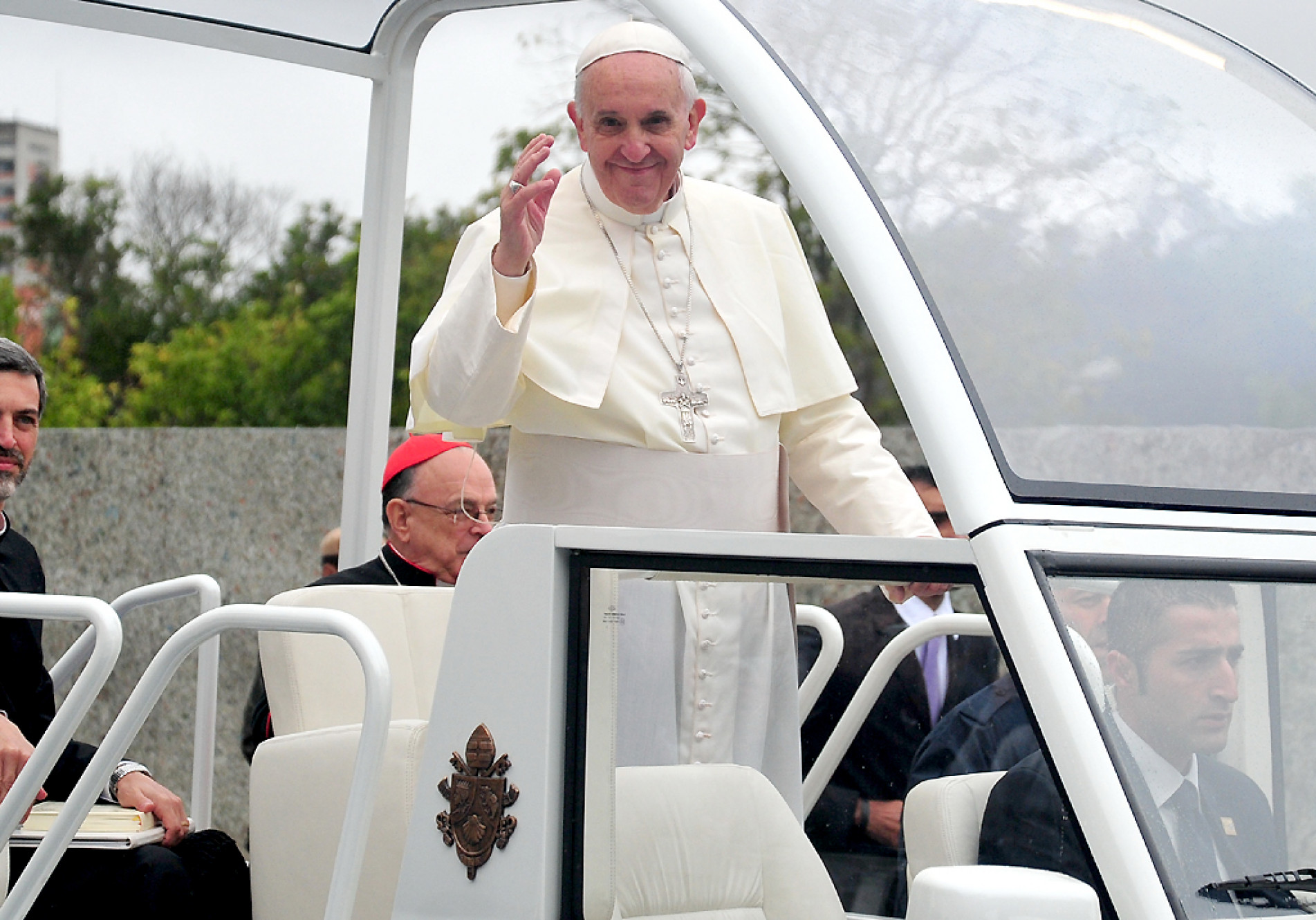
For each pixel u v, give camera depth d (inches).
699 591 107.3
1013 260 109.3
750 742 109.5
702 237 158.2
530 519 150.0
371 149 230.1
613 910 103.6
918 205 109.0
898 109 114.6
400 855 128.5
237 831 408.5
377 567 229.6
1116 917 87.1
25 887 129.3
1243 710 97.3
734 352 154.8
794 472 162.9
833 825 106.6
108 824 160.9
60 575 460.8
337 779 137.4
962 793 97.2
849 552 99.6
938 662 100.5
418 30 226.4
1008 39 127.6
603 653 104.2
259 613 127.0
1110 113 125.9
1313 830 95.7
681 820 106.6
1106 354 108.9
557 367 146.6
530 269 135.0
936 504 240.5
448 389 137.6
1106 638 94.0
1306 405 115.6
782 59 113.4
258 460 458.6
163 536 458.6
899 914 102.8
